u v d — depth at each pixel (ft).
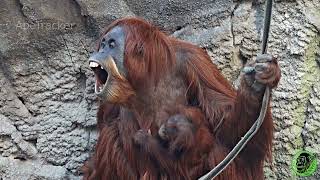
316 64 30.94
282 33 30.58
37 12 30.37
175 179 25.46
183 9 30.58
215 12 30.53
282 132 30.94
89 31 30.89
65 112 31.68
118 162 26.27
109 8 30.42
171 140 24.73
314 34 30.37
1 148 31.65
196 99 25.75
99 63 23.68
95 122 31.53
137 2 30.58
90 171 27.86
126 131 25.90
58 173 31.68
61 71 31.42
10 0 30.17
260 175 25.77
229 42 30.66
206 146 24.80
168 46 25.21
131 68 24.16
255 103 22.86
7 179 31.40
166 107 25.54
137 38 24.27
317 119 30.83
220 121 25.09
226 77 30.94
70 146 31.81
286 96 30.58
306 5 30.37
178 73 25.58
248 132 22.81
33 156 31.83
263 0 30.71
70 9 30.58
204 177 23.65
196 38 30.66
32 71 31.30
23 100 31.68
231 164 25.26
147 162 25.58
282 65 30.66
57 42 30.96
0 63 31.19
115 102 24.54
